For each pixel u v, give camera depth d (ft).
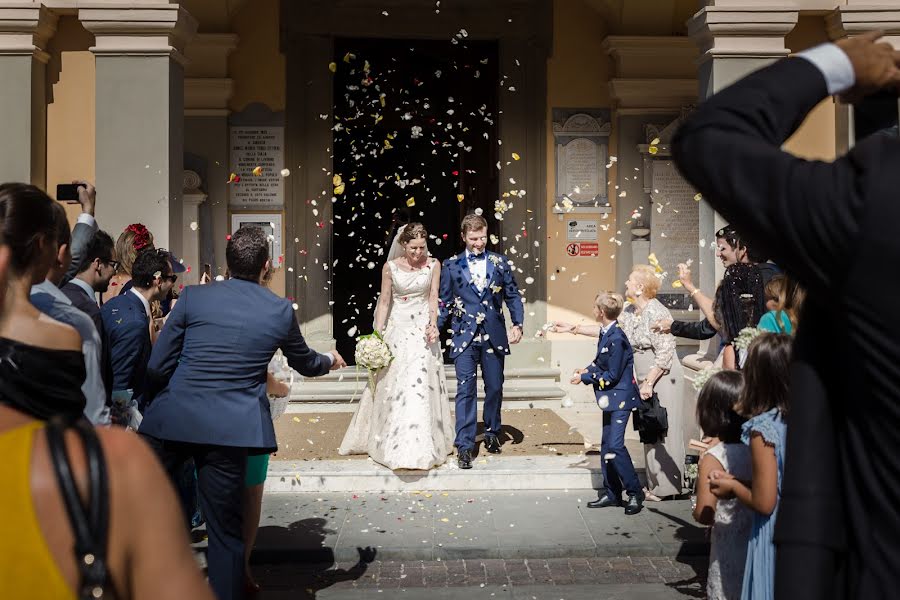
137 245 20.61
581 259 36.73
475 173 41.04
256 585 17.08
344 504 22.65
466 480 23.97
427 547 19.17
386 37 36.50
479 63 39.99
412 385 24.85
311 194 36.19
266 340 14.84
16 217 7.31
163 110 25.43
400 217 39.04
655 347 21.91
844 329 4.42
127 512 3.89
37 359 6.73
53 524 3.78
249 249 15.38
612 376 21.63
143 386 17.30
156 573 3.90
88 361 10.95
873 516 4.48
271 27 35.94
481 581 17.85
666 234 36.29
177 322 14.83
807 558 4.70
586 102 36.65
